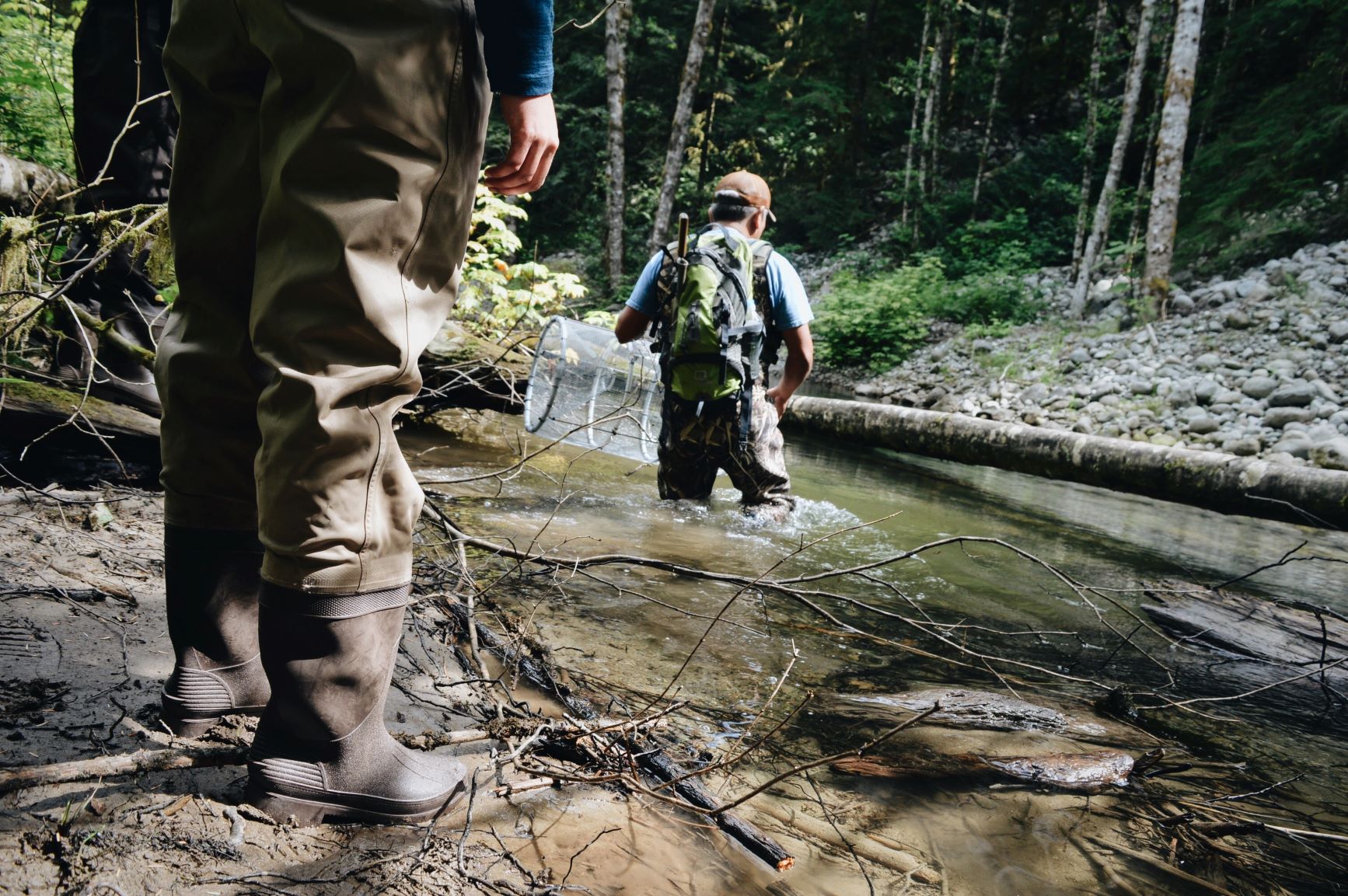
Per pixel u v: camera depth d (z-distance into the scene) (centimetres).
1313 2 1342
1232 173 1359
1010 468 528
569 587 255
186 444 128
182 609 134
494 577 255
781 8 2447
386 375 111
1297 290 1073
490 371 431
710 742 171
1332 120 1230
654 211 2122
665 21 2247
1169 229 1145
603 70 2095
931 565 328
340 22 104
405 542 120
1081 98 2162
